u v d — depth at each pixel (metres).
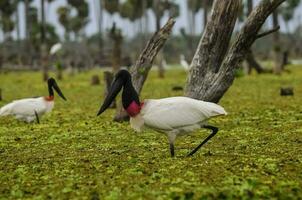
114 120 18.67
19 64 75.62
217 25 16.72
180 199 8.34
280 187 8.95
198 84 16.78
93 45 116.12
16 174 10.66
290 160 11.10
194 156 11.81
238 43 16.38
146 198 8.52
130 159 11.64
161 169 10.45
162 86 36.41
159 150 12.92
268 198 8.39
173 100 11.34
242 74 40.31
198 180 9.48
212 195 8.46
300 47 98.50
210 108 11.19
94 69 71.31
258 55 83.12
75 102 26.89
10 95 32.81
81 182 9.76
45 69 47.75
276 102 23.50
